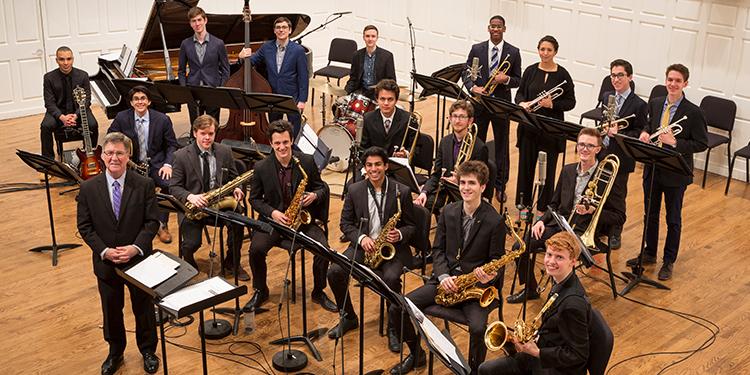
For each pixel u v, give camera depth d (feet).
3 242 21.52
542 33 31.81
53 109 25.68
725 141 25.63
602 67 30.27
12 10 31.04
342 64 39.55
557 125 20.57
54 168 19.12
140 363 16.38
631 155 18.75
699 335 17.57
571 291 12.48
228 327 17.48
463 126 20.11
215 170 19.42
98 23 33.24
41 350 16.76
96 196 15.42
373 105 26.45
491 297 15.11
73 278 19.79
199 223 19.22
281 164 18.31
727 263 20.94
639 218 23.61
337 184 25.84
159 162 22.65
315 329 17.53
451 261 16.01
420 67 36.81
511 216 23.65
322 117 31.94
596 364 12.67
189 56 26.68
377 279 13.29
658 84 28.84
